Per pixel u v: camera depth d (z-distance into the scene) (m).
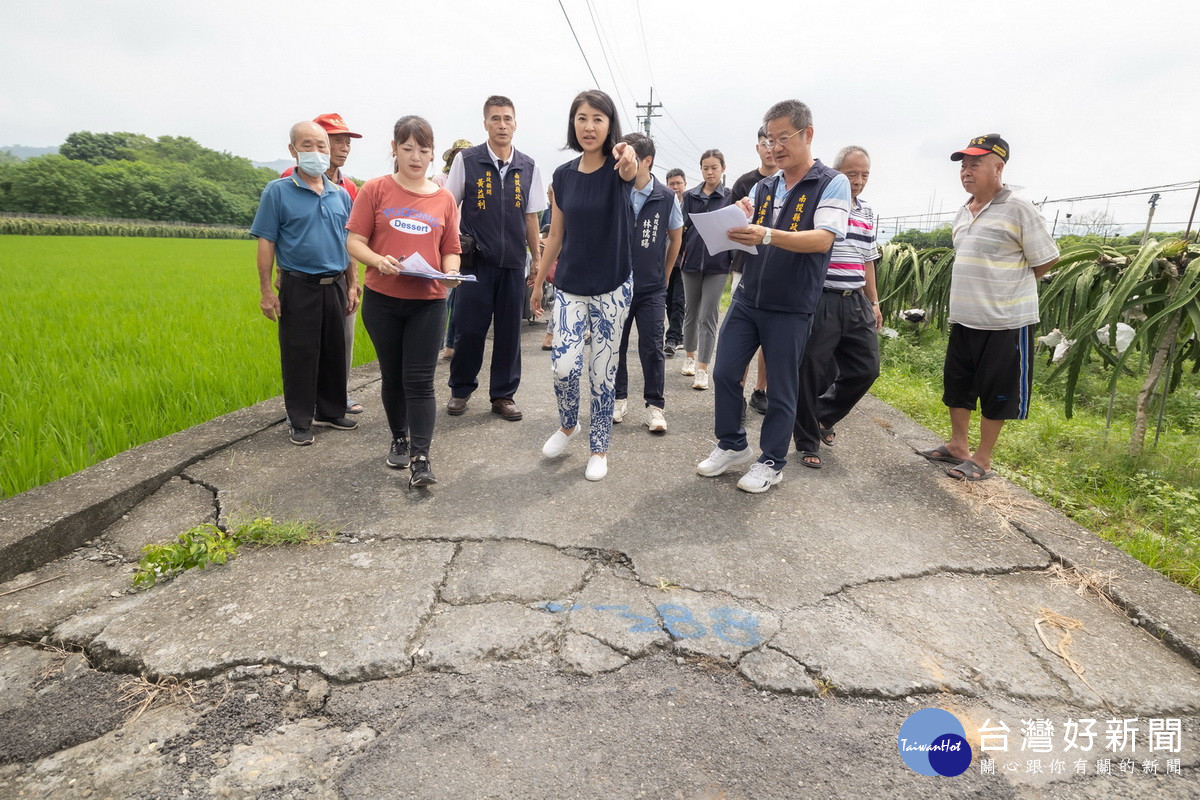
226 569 2.71
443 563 2.76
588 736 1.90
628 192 3.36
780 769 1.80
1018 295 3.56
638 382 6.01
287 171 3.87
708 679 2.14
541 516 3.21
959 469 3.88
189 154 151.38
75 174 98.00
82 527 2.92
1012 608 2.59
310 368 3.99
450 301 6.60
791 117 3.15
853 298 3.89
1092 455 4.41
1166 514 3.51
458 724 1.94
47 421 3.91
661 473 3.80
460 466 3.83
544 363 6.69
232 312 8.79
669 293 7.23
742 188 5.34
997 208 3.56
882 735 1.93
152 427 4.20
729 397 3.56
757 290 3.36
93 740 1.88
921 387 6.42
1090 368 7.16
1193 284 4.07
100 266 18.48
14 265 17.61
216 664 2.15
